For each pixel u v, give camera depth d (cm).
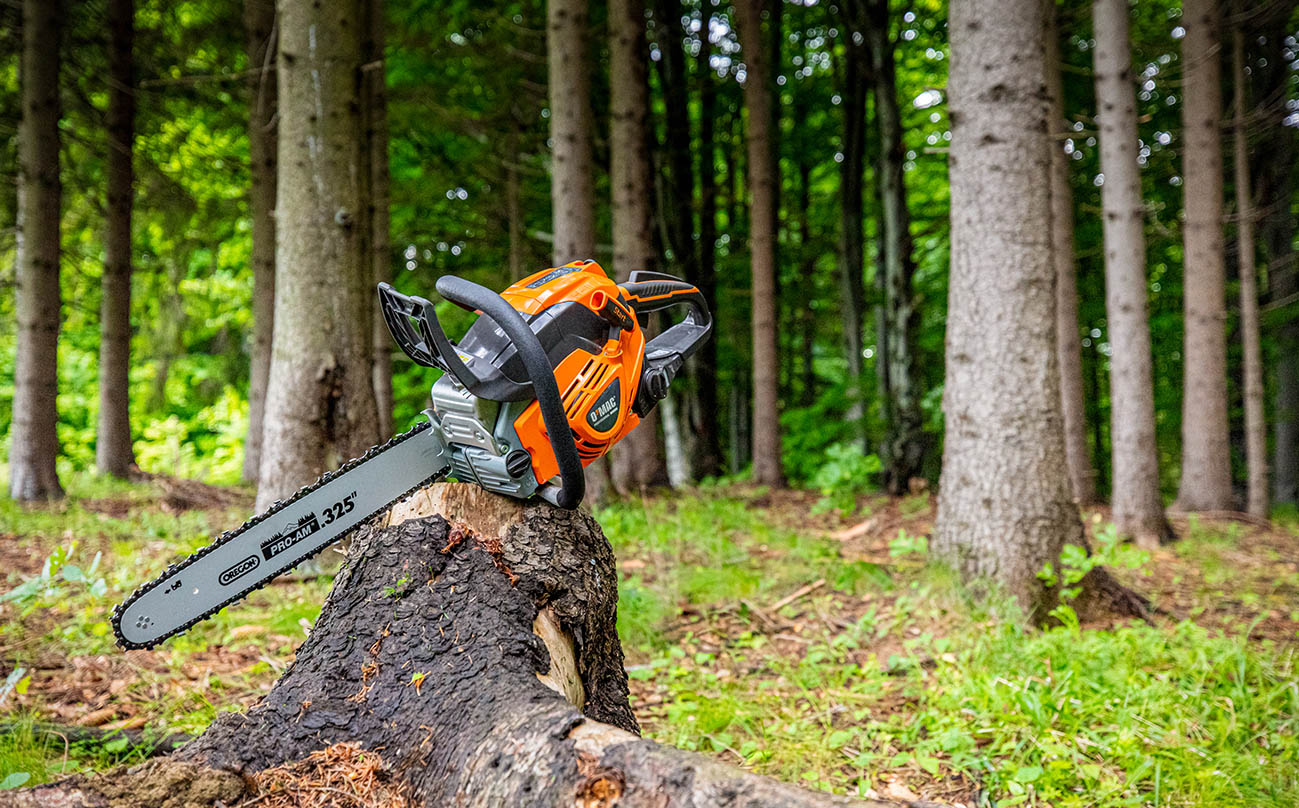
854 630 419
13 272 1037
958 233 461
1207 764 277
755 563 541
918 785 279
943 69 1402
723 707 323
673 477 1387
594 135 1291
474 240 1299
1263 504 859
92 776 153
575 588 205
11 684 242
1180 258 1331
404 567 195
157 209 1113
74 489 840
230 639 383
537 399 181
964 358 456
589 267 213
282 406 504
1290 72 1116
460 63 1127
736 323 1485
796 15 1436
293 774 165
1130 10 721
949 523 461
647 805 132
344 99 515
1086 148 1262
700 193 1455
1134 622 419
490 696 166
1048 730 298
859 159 1359
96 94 1030
